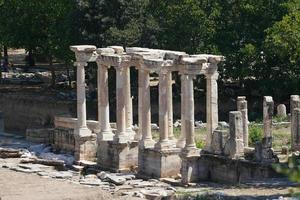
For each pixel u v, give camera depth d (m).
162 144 80.00
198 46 110.50
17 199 71.44
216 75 80.50
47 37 133.25
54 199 71.25
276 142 88.56
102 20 112.88
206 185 76.44
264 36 112.12
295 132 80.00
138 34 109.62
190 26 109.94
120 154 85.25
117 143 85.06
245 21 112.88
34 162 91.69
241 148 77.31
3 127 126.81
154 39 110.00
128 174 83.25
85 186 77.69
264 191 66.12
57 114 116.94
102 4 113.06
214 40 112.94
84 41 114.69
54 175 84.38
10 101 125.31
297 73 107.94
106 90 88.12
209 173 78.94
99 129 89.88
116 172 84.81
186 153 77.50
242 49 108.75
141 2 112.69
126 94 86.88
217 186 74.75
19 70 161.00
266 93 110.94
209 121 80.19
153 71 80.88
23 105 123.00
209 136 80.12
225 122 104.62
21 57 180.88
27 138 110.38
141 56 81.88
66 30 120.62
